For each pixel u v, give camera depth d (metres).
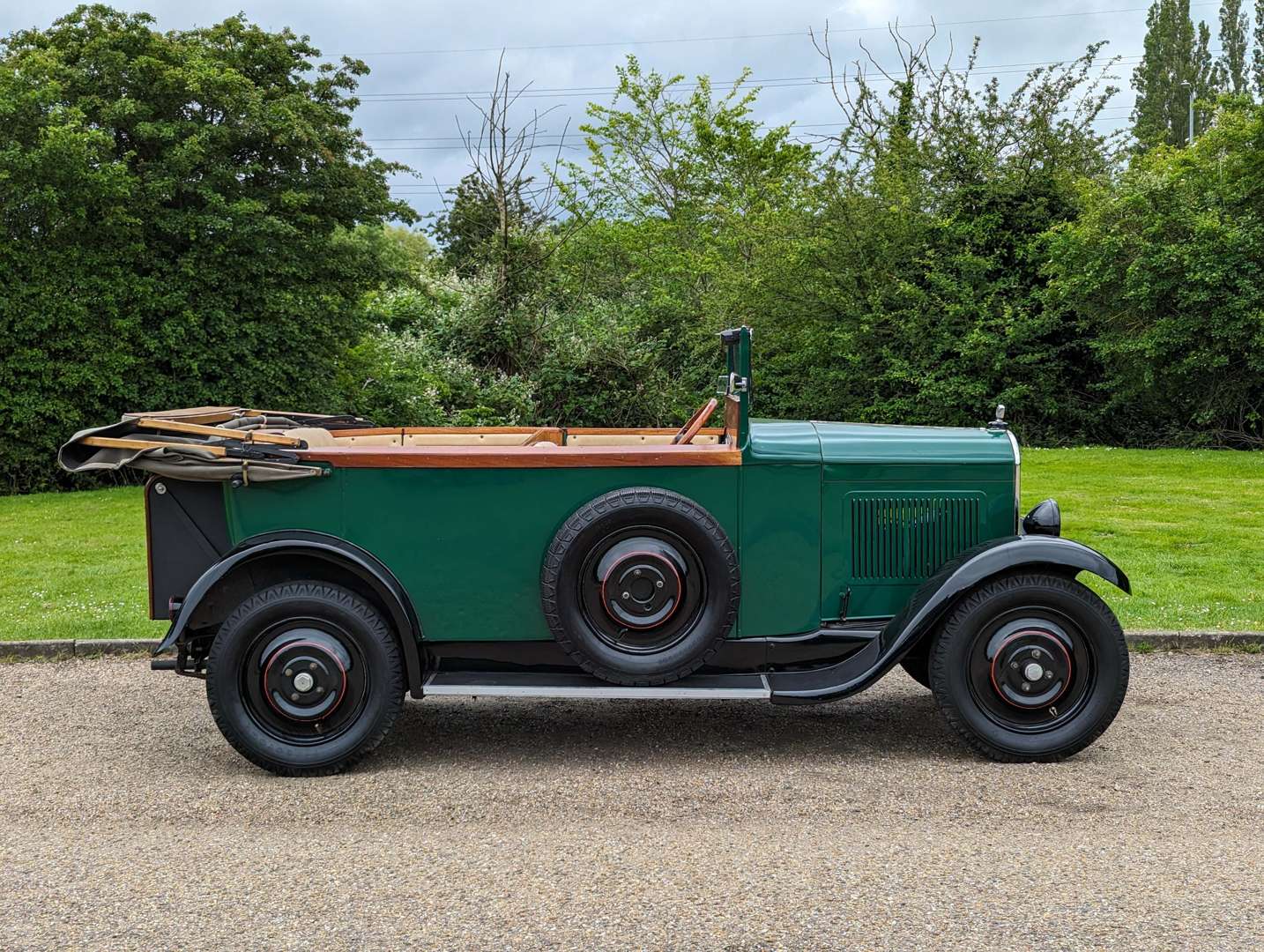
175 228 16.22
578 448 4.68
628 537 4.52
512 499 4.67
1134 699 5.49
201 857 3.61
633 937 3.00
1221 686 5.70
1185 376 19.92
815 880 3.36
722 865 3.48
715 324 22.61
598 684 4.58
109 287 16.11
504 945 2.97
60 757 4.75
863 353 23.23
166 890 3.34
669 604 4.50
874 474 4.84
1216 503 12.05
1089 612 4.50
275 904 3.24
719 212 29.12
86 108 16.19
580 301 22.58
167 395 16.83
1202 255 18.75
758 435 4.88
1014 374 21.84
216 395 17.05
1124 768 4.46
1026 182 22.16
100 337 16.27
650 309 23.23
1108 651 4.50
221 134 16.38
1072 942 2.95
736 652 4.82
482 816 3.96
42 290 15.83
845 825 3.84
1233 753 4.65
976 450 4.92
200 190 16.23
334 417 6.21
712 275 26.59
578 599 4.49
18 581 8.63
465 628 4.71
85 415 16.64
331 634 4.47
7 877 3.46
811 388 23.91
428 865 3.52
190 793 4.25
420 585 4.68
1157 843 3.66
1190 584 7.88
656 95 31.94
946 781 4.31
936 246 22.72
